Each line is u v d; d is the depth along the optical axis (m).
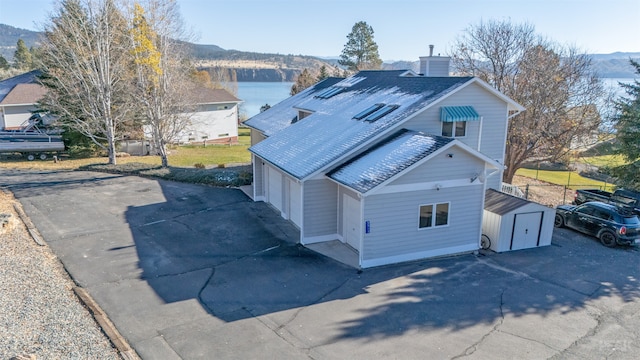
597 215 18.19
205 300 12.50
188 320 11.38
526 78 27.34
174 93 30.08
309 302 12.49
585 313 12.09
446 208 15.83
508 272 14.80
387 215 14.92
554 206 23.47
